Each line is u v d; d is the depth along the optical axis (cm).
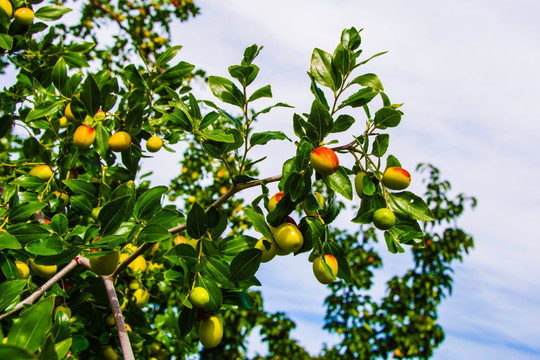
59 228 208
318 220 219
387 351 959
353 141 240
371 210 230
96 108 292
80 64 378
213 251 223
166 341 429
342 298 999
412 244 234
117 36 693
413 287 998
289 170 221
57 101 298
